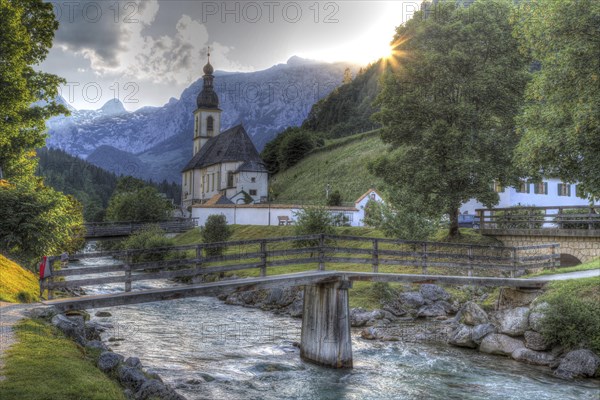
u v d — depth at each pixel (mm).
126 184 120625
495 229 38000
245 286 17234
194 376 16516
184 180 129875
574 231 32062
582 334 18109
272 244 53969
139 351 19688
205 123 137000
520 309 20641
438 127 35969
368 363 18891
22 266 23000
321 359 18469
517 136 37438
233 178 104500
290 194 107062
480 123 36812
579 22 21344
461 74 37594
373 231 48500
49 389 8391
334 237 20703
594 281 20953
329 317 18562
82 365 10031
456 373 17562
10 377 8773
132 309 31203
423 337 23234
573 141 22391
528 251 35438
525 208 37062
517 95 36906
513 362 19047
